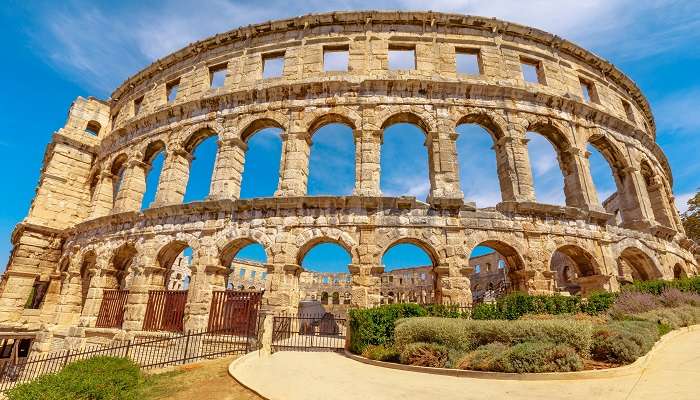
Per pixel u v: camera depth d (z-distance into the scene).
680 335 15.19
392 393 9.30
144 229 25.77
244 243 24.64
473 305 19.20
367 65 27.64
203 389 11.33
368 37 28.62
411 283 62.78
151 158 31.25
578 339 11.20
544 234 22.94
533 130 27.67
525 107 26.69
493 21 29.12
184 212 24.91
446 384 10.10
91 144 37.88
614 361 10.91
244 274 67.56
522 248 22.39
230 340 20.06
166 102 33.19
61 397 9.45
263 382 10.98
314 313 38.38
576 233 23.59
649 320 15.04
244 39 31.39
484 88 26.34
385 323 16.45
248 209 23.80
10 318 29.81
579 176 25.89
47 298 30.72
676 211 33.88
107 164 32.78
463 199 22.48
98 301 25.83
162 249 24.73
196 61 32.47
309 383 10.62
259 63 29.88
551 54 30.47
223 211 24.20
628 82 34.00
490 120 26.39
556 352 10.60
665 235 28.16
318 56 28.58
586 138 27.61
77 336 24.19
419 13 28.61
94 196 31.75
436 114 25.56
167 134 29.34
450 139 24.89
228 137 26.88
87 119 38.78
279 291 21.53
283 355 16.56
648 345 11.72
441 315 18.12
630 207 28.48
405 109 25.66
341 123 26.95
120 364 12.70
